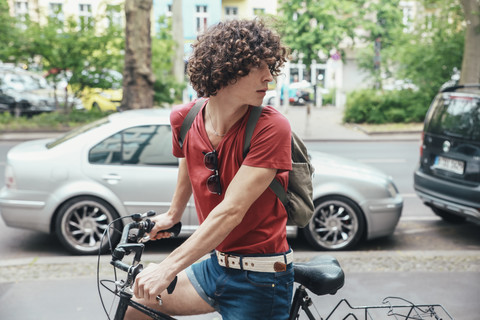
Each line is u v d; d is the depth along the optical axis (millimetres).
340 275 2008
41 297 3908
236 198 1633
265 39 1592
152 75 14742
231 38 1574
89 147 5098
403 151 13852
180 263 1608
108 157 5102
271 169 1648
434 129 6160
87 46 15938
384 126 19078
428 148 6227
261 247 1757
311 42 22797
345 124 20266
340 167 5414
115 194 5055
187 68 1683
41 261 4809
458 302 3855
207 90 1626
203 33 1658
